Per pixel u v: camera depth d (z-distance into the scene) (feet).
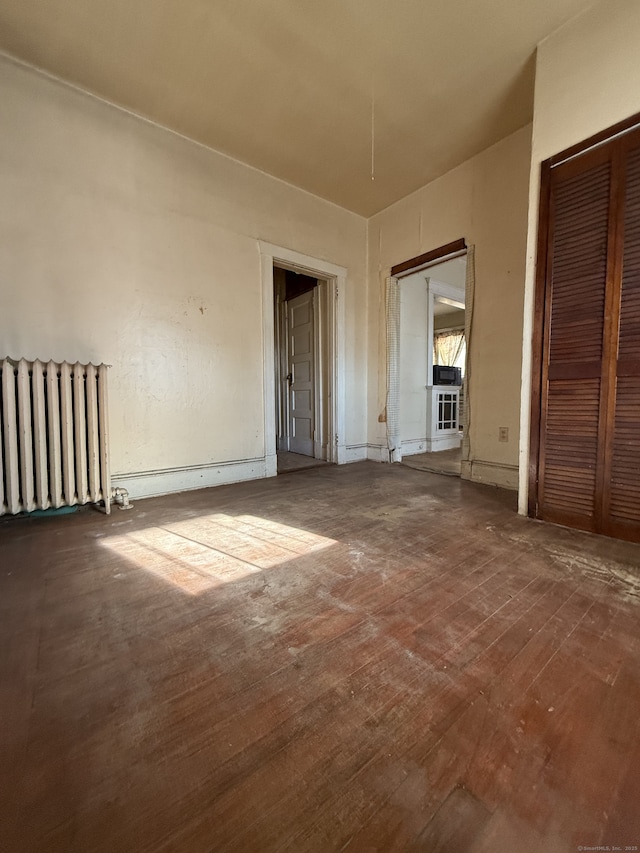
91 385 6.59
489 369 9.14
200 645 3.21
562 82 5.87
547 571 4.49
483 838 1.78
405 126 8.09
